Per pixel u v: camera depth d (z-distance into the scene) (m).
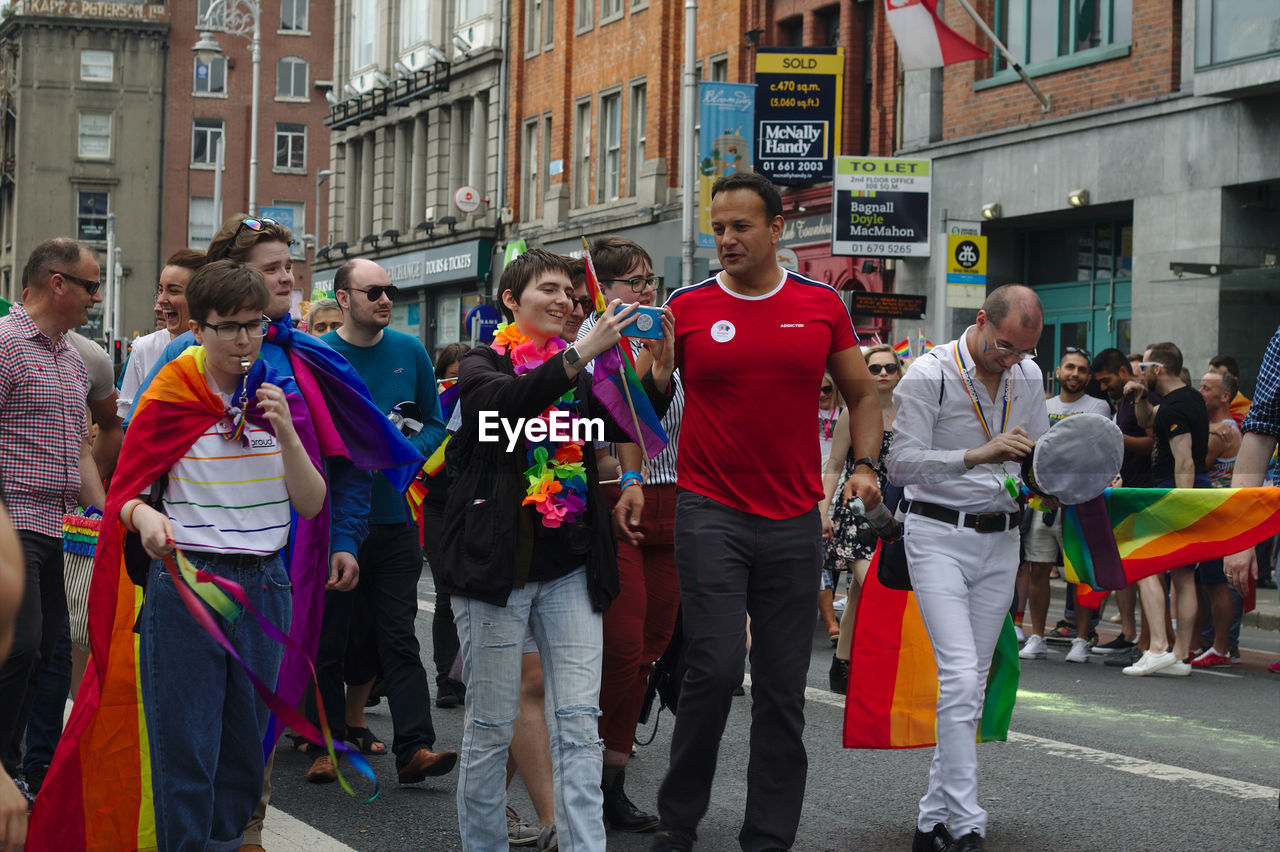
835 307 4.76
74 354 5.77
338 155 49.06
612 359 4.40
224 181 70.50
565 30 35.00
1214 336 10.47
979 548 5.13
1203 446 9.24
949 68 21.33
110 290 57.44
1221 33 16.53
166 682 4.18
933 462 5.10
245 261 4.87
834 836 5.36
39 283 5.63
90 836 4.48
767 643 4.68
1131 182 17.97
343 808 5.74
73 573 5.38
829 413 8.52
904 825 5.52
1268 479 6.45
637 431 4.41
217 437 4.27
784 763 4.66
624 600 5.32
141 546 4.32
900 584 5.39
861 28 25.02
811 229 25.12
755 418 4.59
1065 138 18.95
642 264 5.78
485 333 29.45
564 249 34.56
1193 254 16.67
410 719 6.09
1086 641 10.24
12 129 70.88
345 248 47.50
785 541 4.64
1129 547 5.54
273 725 4.64
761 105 24.02
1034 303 4.97
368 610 6.40
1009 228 12.51
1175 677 9.44
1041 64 19.75
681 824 4.67
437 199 41.50
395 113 44.50
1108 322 11.05
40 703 6.07
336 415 4.91
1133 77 18.31
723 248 4.62
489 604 4.28
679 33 30.75
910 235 20.75
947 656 5.02
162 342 6.27
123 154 70.31
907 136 22.05
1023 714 7.84
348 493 5.27
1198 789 6.05
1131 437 9.28
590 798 4.27
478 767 4.35
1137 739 7.14
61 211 70.19
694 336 4.62
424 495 6.18
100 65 70.12
